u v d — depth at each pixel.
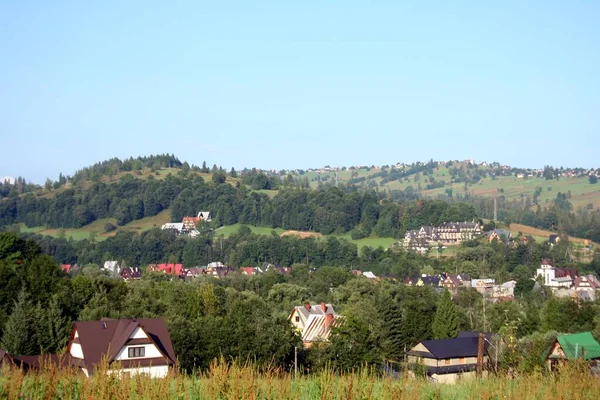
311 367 39.56
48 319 44.22
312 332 58.12
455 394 17.19
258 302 69.38
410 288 90.75
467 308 80.62
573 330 61.03
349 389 13.40
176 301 62.06
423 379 18.81
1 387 13.50
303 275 114.62
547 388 16.59
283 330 40.50
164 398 12.89
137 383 12.95
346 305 78.50
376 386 15.49
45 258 59.56
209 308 60.25
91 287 59.44
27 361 31.97
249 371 13.55
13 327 42.22
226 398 12.88
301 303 83.69
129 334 34.91
